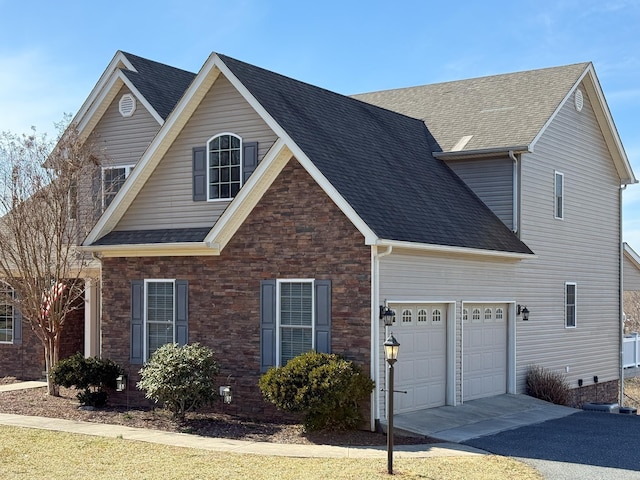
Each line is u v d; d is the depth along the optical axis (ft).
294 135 56.44
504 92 83.92
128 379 65.10
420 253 58.54
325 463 43.83
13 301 70.23
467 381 65.00
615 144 88.74
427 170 70.64
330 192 53.78
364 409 53.47
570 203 81.46
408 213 58.75
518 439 52.54
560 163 79.66
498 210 72.59
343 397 50.65
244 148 62.39
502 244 66.64
